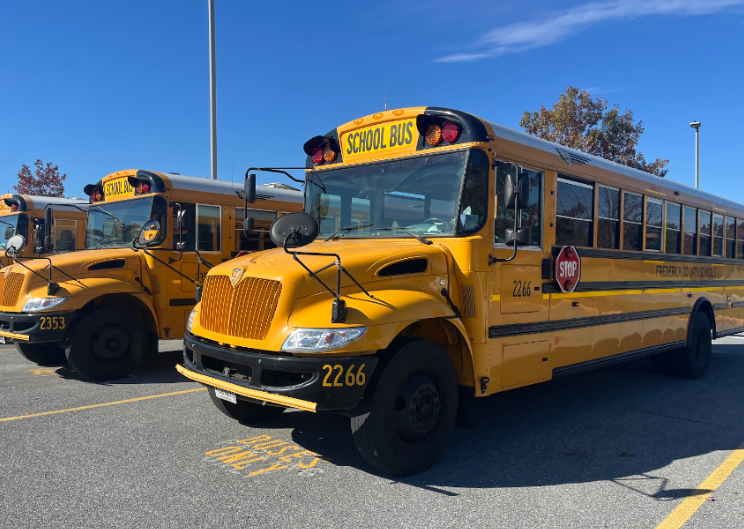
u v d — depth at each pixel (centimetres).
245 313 427
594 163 629
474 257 468
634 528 355
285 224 451
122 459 458
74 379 765
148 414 589
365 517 362
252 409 548
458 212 470
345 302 393
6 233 1281
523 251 521
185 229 798
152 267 794
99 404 629
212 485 408
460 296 477
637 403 682
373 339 390
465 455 486
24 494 389
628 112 2005
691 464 473
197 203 848
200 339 474
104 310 748
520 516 368
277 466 448
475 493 404
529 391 739
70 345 725
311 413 596
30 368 843
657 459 484
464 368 477
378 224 529
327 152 580
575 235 597
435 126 493
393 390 412
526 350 524
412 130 513
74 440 504
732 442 532
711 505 391
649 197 730
